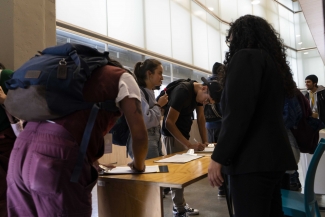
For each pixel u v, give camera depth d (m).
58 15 4.14
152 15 6.31
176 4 7.24
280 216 1.34
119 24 5.34
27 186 1.03
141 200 1.33
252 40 1.30
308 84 5.04
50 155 1.01
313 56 13.24
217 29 9.22
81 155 1.04
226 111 1.18
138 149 1.32
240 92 1.15
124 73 1.20
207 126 3.52
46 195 1.00
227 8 9.79
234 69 1.20
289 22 13.42
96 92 1.11
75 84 1.05
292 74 1.41
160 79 2.26
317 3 3.02
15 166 1.07
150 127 2.13
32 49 1.92
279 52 1.34
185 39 7.50
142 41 5.93
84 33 4.57
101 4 4.95
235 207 1.21
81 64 1.09
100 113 1.14
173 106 2.23
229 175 1.23
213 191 3.56
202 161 1.86
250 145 1.17
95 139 1.13
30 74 1.06
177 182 1.26
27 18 1.89
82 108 1.08
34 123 1.09
